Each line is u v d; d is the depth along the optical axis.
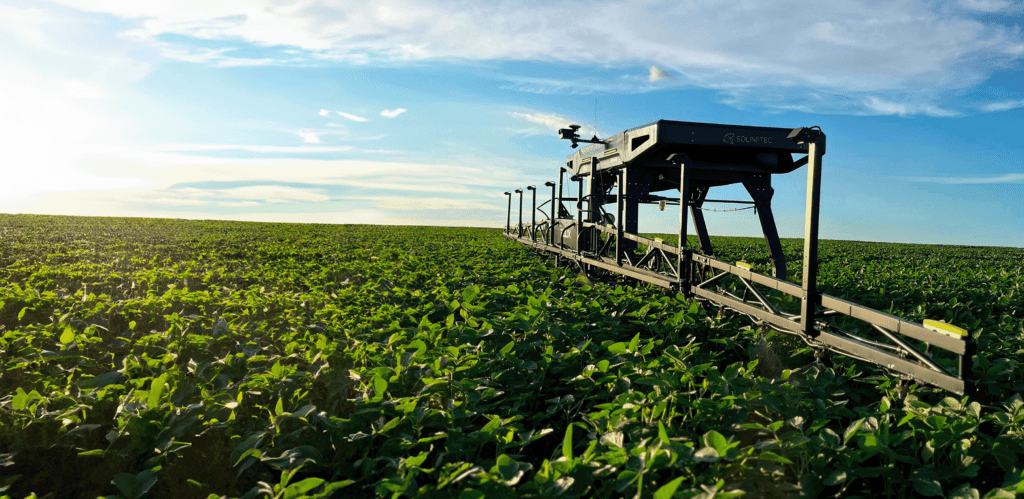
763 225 9.04
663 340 5.69
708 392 4.09
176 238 22.03
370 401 3.80
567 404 4.30
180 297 7.79
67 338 5.38
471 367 4.60
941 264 16.83
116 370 5.02
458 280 10.50
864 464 3.44
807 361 5.16
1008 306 8.45
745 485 2.77
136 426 3.41
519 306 6.71
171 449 3.38
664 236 32.06
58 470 3.46
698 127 8.22
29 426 3.60
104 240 20.05
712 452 2.75
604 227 10.45
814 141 4.63
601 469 2.80
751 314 5.77
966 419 3.31
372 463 3.23
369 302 8.28
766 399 3.62
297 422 3.71
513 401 4.39
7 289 7.82
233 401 3.94
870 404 4.15
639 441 3.18
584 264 11.33
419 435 3.55
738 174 9.09
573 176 13.51
